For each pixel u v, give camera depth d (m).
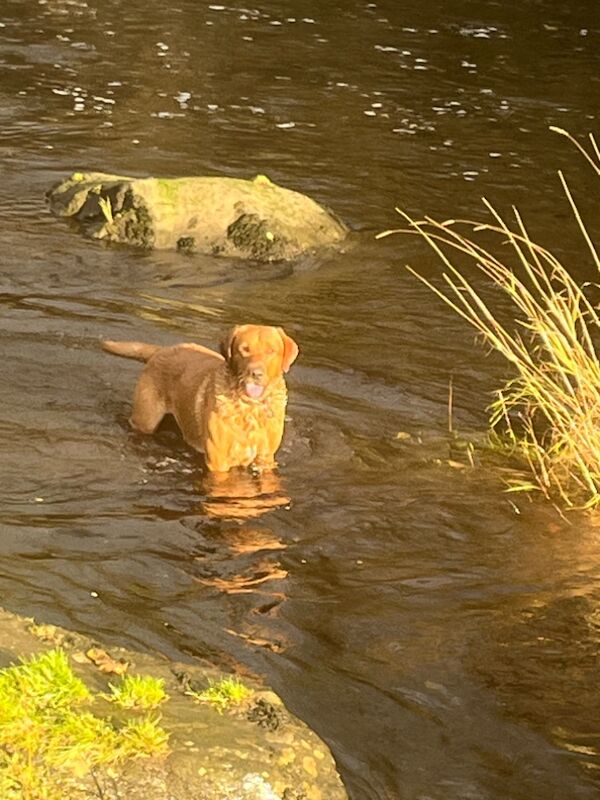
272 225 8.64
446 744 4.89
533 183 10.09
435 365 7.31
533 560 5.81
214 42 13.97
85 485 6.07
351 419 6.72
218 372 6.25
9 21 14.34
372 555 5.79
